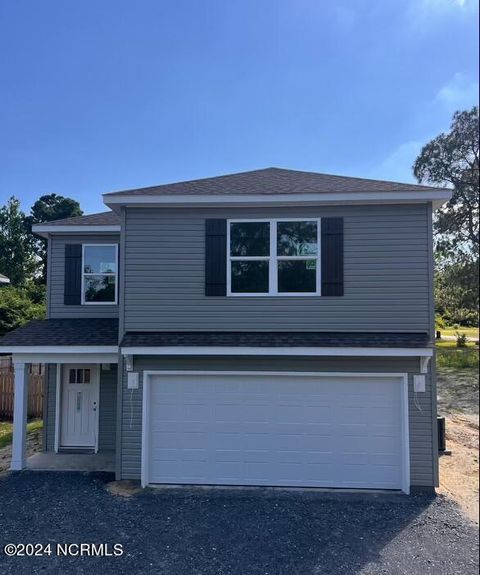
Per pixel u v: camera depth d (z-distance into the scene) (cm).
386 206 817
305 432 805
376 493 767
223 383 820
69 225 1068
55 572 489
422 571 496
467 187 3769
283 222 832
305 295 820
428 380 785
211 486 798
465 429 1276
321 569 500
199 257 837
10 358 1576
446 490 777
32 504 696
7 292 2744
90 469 889
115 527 609
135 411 815
